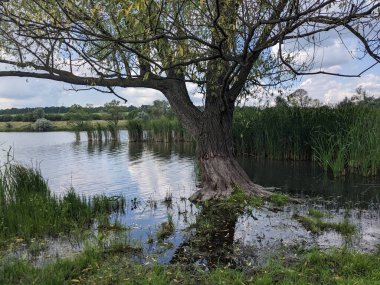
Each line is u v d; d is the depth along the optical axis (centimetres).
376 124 1354
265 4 430
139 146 2742
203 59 453
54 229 759
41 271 529
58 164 1797
